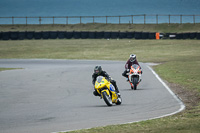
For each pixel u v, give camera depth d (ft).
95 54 555.69
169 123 99.55
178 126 92.79
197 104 144.36
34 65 412.36
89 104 152.56
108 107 141.28
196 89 187.21
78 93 191.52
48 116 123.54
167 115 116.26
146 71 303.07
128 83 230.89
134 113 124.36
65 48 648.38
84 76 277.85
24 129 100.22
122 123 104.01
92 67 353.92
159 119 107.34
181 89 193.47
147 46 652.48
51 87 219.61
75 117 119.65
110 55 537.24
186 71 286.87
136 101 156.35
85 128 98.78
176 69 308.40
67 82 243.81
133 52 573.74
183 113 119.65
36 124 108.37
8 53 593.83
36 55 561.02
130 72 199.00
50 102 161.38
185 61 397.60
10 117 123.75
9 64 433.89
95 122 108.37
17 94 192.24
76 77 272.31
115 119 112.88
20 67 390.63
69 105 150.82
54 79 263.29
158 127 93.35
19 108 145.48
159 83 223.71
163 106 139.85
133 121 107.86
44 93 194.18
